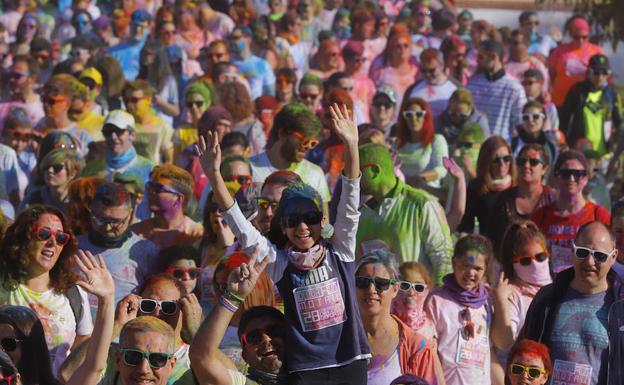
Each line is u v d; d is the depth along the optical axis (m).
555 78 45.62
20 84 33.66
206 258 22.12
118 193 21.47
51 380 16.94
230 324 18.61
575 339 19.75
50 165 25.86
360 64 38.47
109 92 34.28
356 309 16.44
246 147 28.31
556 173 25.36
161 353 15.92
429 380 19.42
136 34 42.00
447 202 27.62
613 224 22.86
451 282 21.00
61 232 18.42
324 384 16.09
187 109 32.75
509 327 21.06
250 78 39.97
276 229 16.73
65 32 48.69
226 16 46.41
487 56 36.59
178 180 23.27
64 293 18.58
